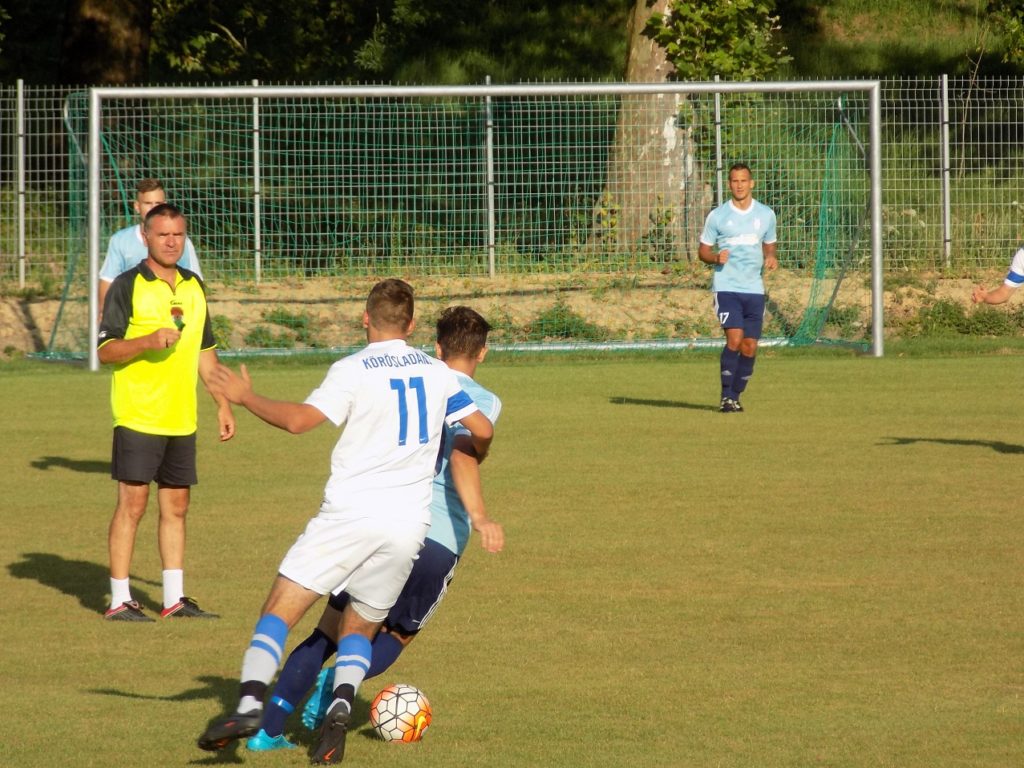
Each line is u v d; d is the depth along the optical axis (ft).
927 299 257.34
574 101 324.19
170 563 85.25
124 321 84.17
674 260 268.82
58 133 288.30
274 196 290.35
